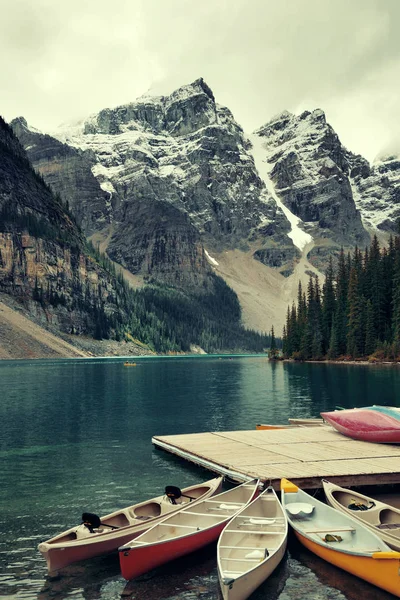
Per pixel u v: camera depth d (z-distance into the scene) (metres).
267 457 25.44
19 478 25.08
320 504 17.83
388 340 130.88
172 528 16.39
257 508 18.08
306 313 175.12
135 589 14.45
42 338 196.00
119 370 120.50
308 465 23.59
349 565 14.67
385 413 31.33
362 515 17.64
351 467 23.20
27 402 56.03
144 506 18.23
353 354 134.50
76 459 29.06
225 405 53.22
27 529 18.45
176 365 155.50
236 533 15.83
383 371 100.94
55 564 15.02
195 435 32.41
